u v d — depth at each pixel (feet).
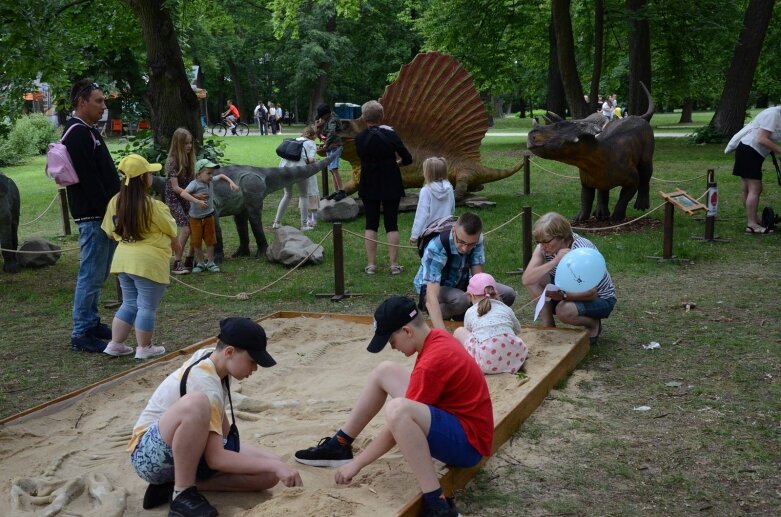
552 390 20.04
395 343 14.14
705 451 16.43
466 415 14.02
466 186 51.11
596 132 39.96
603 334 25.09
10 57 40.50
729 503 14.30
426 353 13.96
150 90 52.54
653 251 36.91
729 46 94.94
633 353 23.12
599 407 18.99
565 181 64.54
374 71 187.21
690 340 24.14
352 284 33.27
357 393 19.98
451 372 13.84
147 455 13.62
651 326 25.76
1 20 40.11
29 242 39.73
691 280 31.73
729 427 17.60
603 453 16.40
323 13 173.06
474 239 22.29
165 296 32.24
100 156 24.32
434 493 13.39
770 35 113.29
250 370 13.91
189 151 35.94
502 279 33.22
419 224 30.53
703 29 90.12
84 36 57.41
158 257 23.36
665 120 181.06
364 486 14.35
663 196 35.12
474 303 21.20
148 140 52.75
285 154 44.37
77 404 19.26
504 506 14.28
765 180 59.11
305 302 30.78
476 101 50.78
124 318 24.23
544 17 112.16
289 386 20.74
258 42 192.03
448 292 23.57
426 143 51.08
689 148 86.84
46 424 18.16
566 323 23.63
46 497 14.29
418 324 14.07
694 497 14.53
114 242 25.53
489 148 99.45
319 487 14.61
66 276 37.32
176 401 13.76
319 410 18.84
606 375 21.31
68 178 23.90
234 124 160.15
